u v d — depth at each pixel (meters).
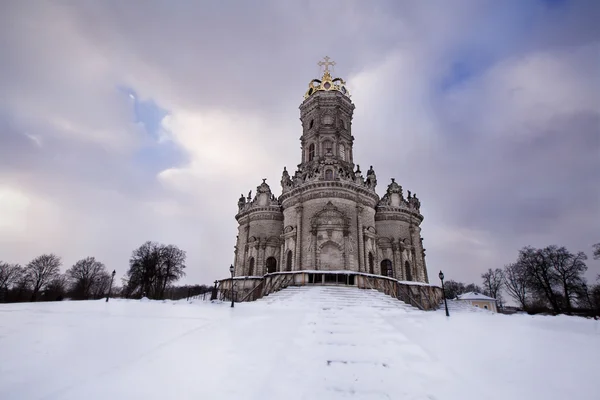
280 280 36.47
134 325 14.79
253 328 13.79
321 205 42.28
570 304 74.12
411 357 9.72
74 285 106.50
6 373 8.04
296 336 12.16
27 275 96.19
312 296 28.22
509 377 8.33
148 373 8.00
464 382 7.86
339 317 16.66
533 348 11.27
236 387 7.17
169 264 89.75
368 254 43.34
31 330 13.59
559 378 8.30
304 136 57.09
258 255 49.22
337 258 39.72
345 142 54.59
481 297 76.44
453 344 11.69
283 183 49.94
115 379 7.57
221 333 12.76
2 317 17.73
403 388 7.39
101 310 21.69
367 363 9.10
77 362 8.96
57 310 21.69
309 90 59.66
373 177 49.91
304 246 41.56
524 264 80.88
